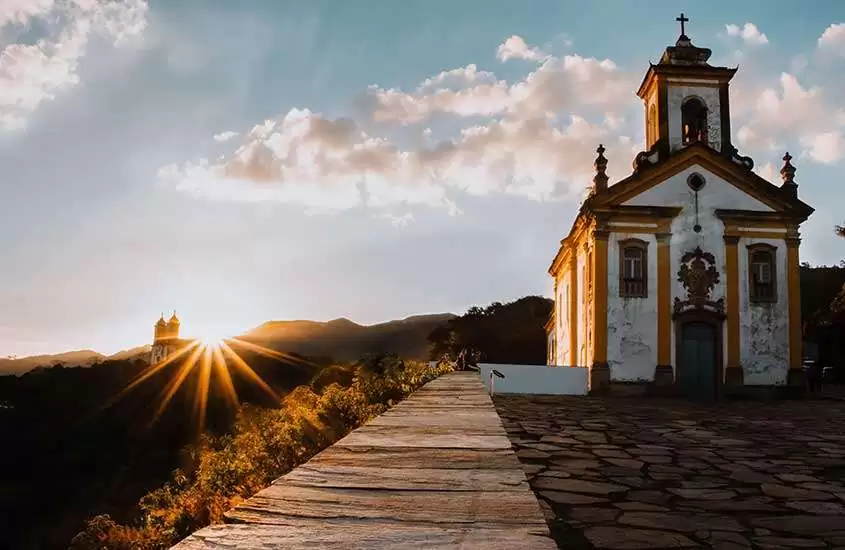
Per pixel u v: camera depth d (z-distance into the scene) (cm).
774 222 2384
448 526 203
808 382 2698
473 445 372
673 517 542
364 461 320
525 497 242
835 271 4159
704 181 2403
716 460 829
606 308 2331
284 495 243
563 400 2003
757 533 498
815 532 501
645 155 2508
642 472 741
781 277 2370
